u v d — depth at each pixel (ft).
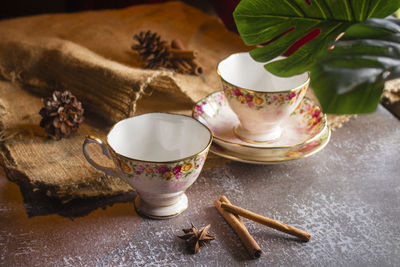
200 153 2.10
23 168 2.30
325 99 1.88
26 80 2.90
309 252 2.11
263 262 2.07
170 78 2.63
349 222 2.22
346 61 1.91
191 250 2.10
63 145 2.46
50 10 5.96
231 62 2.51
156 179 2.09
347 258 2.09
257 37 2.27
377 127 2.72
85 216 2.21
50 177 2.25
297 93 2.34
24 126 2.57
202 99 2.62
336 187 2.37
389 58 1.92
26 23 3.23
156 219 2.21
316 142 2.44
